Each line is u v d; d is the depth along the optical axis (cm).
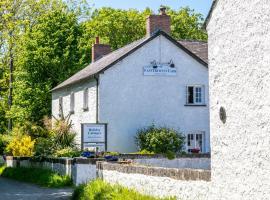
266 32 773
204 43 3575
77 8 5328
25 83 4369
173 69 3055
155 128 2922
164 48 3044
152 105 3012
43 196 1838
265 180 768
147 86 3011
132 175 1357
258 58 791
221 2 887
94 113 2998
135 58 2992
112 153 2281
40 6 4897
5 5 4362
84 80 3162
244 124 820
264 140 772
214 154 902
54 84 4362
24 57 4391
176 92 3061
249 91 810
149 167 1247
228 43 866
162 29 3114
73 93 3500
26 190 2077
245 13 823
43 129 3544
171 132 2855
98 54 3912
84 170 2023
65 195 1836
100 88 2934
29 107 4312
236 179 837
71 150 2684
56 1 5084
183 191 1058
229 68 862
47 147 2838
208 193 947
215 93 902
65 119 3247
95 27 5519
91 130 2266
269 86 765
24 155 3269
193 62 3102
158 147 2789
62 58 4359
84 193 1520
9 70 5009
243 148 820
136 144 2931
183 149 2939
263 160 773
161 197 1166
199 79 3111
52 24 4484
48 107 4344
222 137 877
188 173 1035
